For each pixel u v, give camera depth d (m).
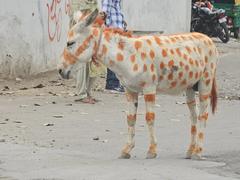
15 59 36.19
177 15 60.53
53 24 39.59
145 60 18.27
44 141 21.59
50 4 39.19
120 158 19.14
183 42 18.94
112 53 18.20
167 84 18.75
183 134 23.38
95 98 31.31
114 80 33.12
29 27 37.19
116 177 16.73
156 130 24.08
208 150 20.67
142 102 30.36
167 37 18.92
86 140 21.95
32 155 19.38
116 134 23.11
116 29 18.45
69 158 19.06
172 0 59.19
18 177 16.92
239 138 22.80
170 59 18.52
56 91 33.19
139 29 53.09
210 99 19.77
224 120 26.55
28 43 37.12
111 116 26.75
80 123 25.03
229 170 18.00
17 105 28.72
